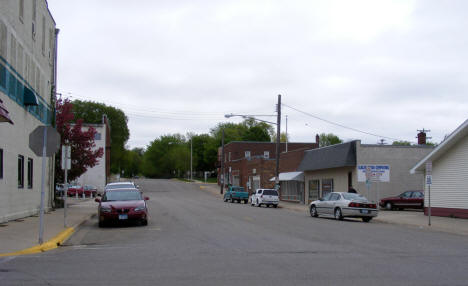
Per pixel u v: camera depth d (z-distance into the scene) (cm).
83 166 3334
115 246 1280
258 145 8050
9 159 1802
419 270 920
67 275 848
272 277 838
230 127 12394
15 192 1900
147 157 13738
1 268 920
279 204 4434
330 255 1114
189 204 3878
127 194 2019
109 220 1859
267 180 5819
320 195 4094
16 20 1883
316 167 4006
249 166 6406
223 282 792
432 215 2667
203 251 1170
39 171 2327
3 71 1708
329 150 3856
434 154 2578
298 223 2114
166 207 3366
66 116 3234
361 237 1545
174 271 892
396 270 918
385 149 3522
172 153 12238
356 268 937
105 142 6350
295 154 4666
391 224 2295
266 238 1472
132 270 901
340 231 1755
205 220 2194
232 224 1988
